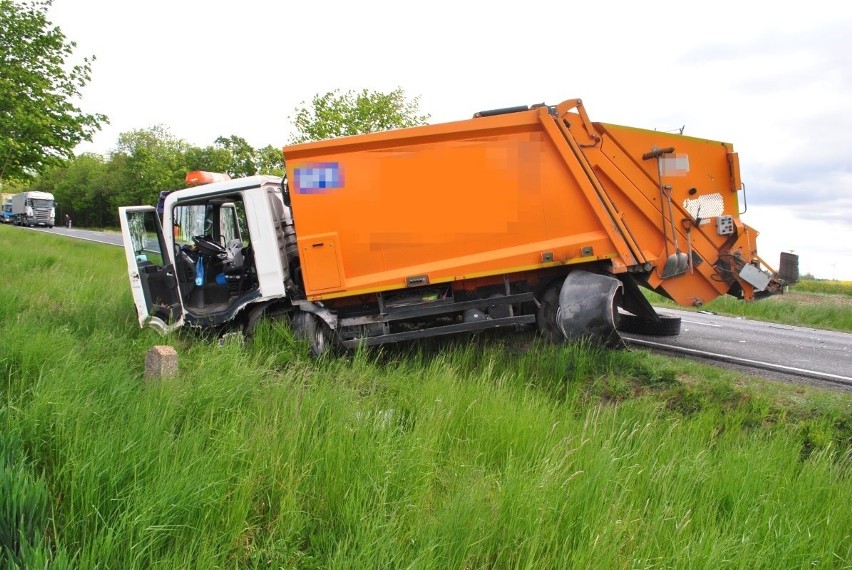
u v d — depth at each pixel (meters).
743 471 4.18
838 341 10.11
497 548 3.27
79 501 3.24
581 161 7.05
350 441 4.02
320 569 3.08
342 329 7.36
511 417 4.66
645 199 7.36
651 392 6.04
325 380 5.54
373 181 7.14
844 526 3.73
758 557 3.25
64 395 4.42
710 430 5.09
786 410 5.52
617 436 4.59
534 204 7.08
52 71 16.47
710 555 3.13
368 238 7.18
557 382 6.18
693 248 7.52
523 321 7.20
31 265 14.84
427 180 7.14
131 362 6.23
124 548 2.91
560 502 3.52
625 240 7.04
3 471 3.20
